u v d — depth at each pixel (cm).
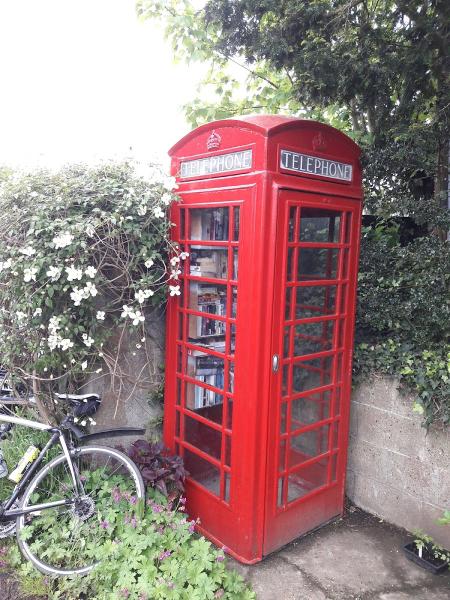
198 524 299
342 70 301
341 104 358
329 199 272
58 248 272
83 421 299
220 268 274
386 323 325
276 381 261
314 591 253
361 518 321
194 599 227
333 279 287
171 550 255
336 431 309
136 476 281
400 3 286
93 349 301
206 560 246
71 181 296
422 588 258
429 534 291
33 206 283
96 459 323
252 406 256
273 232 245
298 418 284
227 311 266
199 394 297
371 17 306
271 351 254
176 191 295
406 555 282
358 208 294
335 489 314
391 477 310
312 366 286
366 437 323
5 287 288
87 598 246
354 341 337
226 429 275
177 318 304
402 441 301
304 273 270
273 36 316
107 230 281
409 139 309
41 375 307
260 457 263
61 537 267
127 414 331
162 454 308
